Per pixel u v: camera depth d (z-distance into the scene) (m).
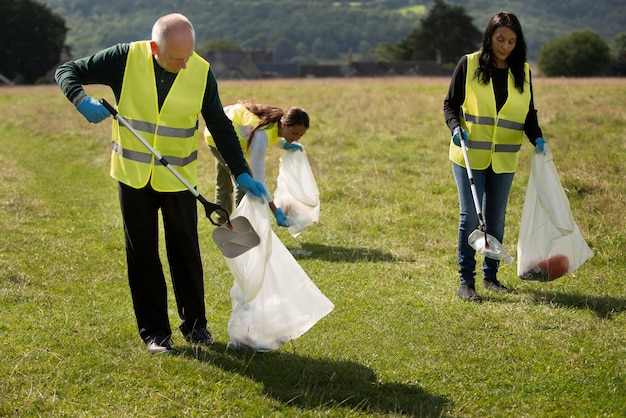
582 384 4.29
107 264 6.54
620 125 12.71
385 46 87.62
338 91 22.38
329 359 4.55
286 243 7.22
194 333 4.71
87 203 9.07
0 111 20.27
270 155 11.44
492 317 5.26
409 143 12.16
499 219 5.80
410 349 4.73
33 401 3.95
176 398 4.06
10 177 10.62
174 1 178.88
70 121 16.91
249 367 4.41
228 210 7.52
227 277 6.18
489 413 4.00
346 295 5.75
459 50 80.88
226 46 125.19
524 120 5.70
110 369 4.36
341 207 8.52
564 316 5.26
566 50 68.44
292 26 177.50
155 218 4.56
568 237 5.64
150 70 4.38
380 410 3.98
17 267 6.26
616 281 6.00
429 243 7.10
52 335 4.80
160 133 4.41
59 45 74.94
